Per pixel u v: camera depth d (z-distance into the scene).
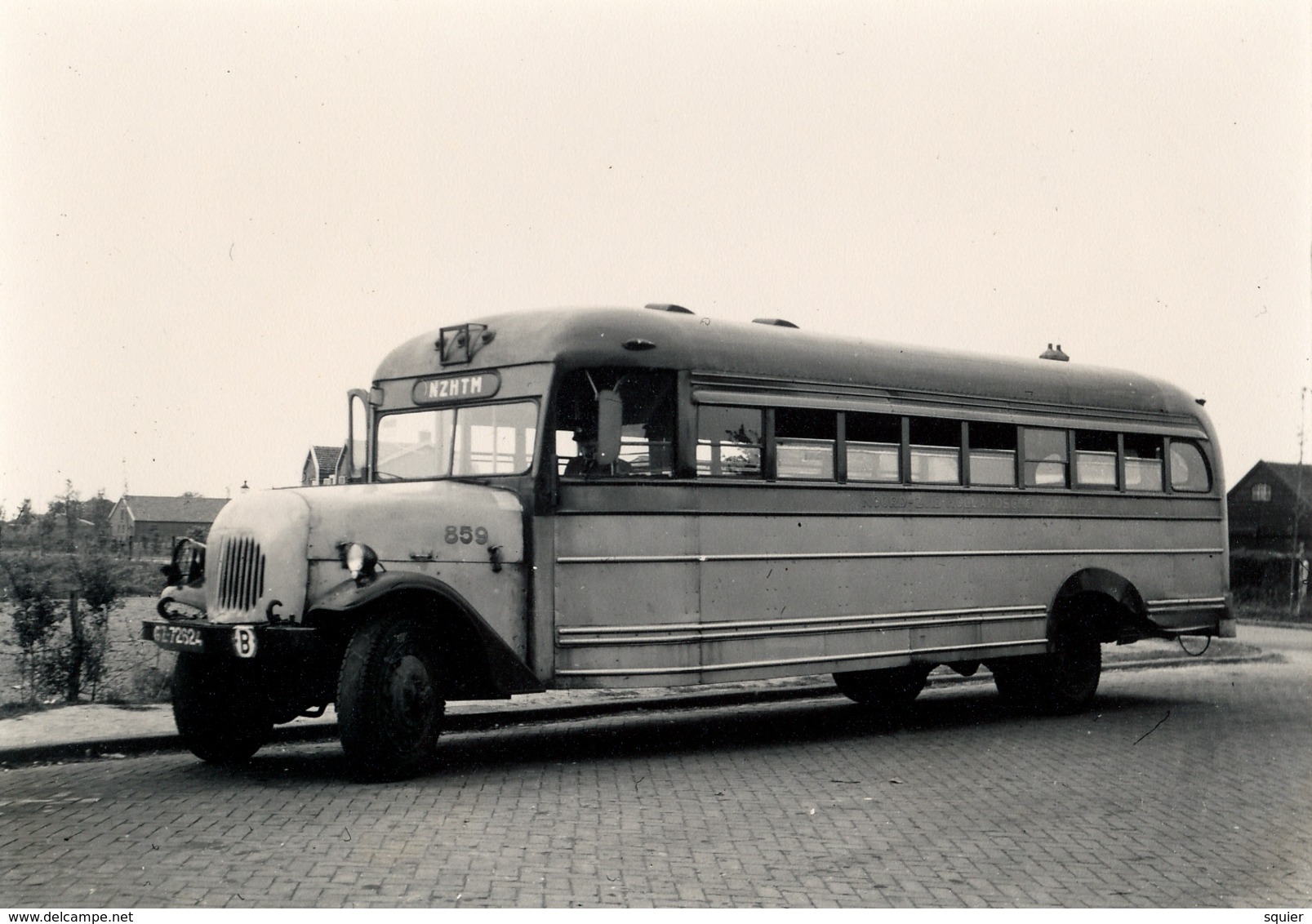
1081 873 6.12
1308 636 26.67
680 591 9.19
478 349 9.33
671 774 8.55
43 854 5.94
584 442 8.95
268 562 7.80
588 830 6.68
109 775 8.16
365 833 6.44
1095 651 12.39
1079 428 12.27
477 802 7.31
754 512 9.66
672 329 9.40
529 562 8.73
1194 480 13.43
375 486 8.59
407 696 7.93
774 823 7.04
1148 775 8.92
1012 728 11.24
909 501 10.77
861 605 10.34
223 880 5.49
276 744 9.80
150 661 13.29
